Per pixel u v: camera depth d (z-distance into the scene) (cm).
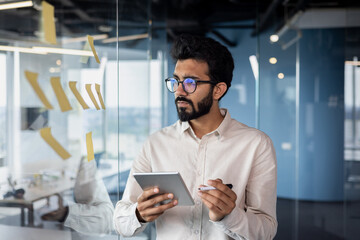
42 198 86
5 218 77
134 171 135
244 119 380
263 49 352
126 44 343
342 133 341
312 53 344
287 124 351
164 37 387
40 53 83
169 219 125
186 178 128
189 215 124
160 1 378
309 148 347
